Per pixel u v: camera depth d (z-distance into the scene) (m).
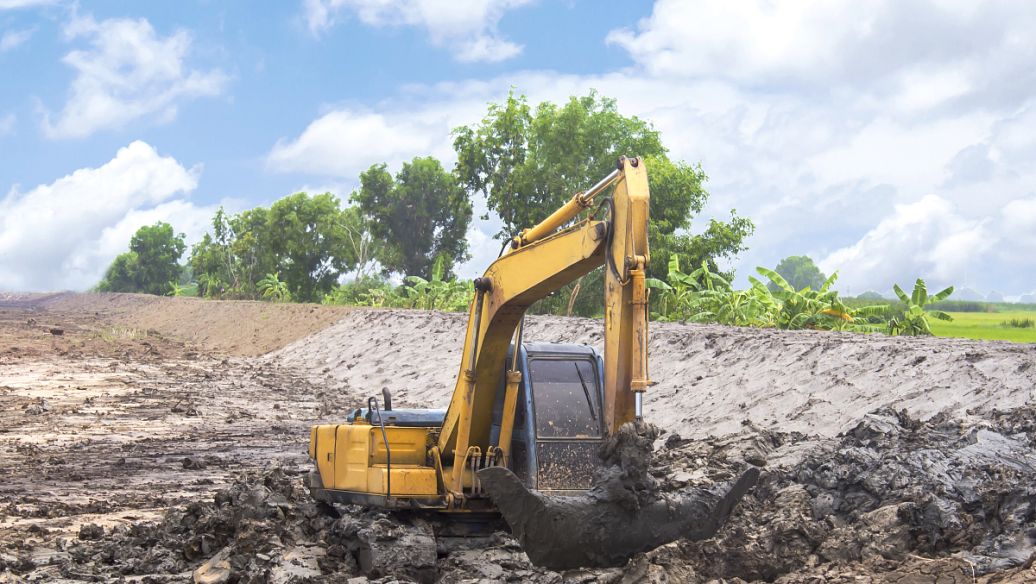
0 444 22.11
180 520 11.78
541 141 57.12
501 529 11.14
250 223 99.56
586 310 53.84
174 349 50.38
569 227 9.02
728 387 19.09
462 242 89.31
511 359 10.90
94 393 31.86
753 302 33.06
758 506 10.72
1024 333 36.06
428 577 9.76
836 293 31.45
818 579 9.02
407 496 10.56
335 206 88.81
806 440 13.12
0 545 12.16
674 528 8.90
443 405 27.81
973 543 9.44
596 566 8.74
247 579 9.64
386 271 89.94
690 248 50.50
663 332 23.70
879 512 9.84
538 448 10.38
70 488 16.89
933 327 42.25
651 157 52.69
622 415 8.45
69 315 85.56
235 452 21.09
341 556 10.19
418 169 87.19
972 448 10.79
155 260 135.00
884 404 15.75
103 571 10.73
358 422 12.23
